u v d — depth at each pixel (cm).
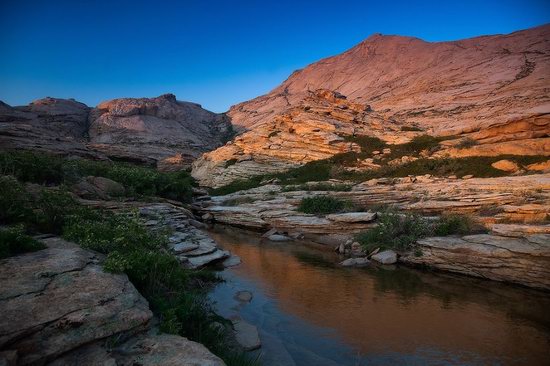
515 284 1334
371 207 2403
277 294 1216
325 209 2433
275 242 2106
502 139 3366
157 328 661
